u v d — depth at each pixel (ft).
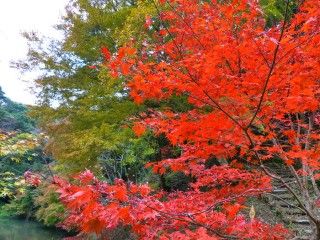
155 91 8.71
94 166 31.04
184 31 9.85
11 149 16.34
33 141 17.16
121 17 28.07
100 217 6.20
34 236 56.08
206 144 10.76
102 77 24.22
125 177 41.04
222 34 9.12
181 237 8.16
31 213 64.23
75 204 6.43
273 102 8.92
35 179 7.70
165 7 17.31
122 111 26.00
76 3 29.32
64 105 29.81
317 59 8.09
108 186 6.77
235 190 12.92
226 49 8.01
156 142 30.89
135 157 35.12
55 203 46.21
